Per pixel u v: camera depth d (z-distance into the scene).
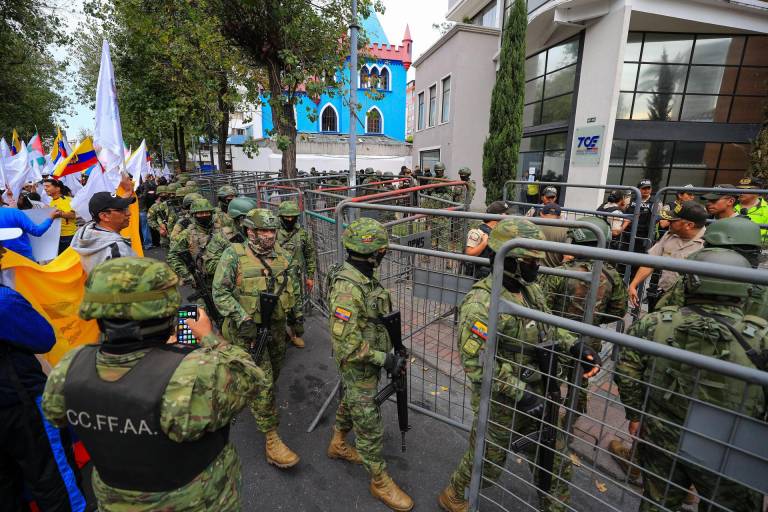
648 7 9.59
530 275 1.85
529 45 12.91
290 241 4.25
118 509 1.27
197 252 4.44
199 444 1.29
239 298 2.93
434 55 18.08
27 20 14.48
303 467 2.77
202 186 12.24
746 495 1.58
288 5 6.80
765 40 10.91
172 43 8.52
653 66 10.95
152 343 1.27
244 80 7.95
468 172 8.45
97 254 3.06
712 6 9.84
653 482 1.88
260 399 2.66
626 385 1.93
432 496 2.51
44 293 2.86
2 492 1.97
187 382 1.21
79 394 1.21
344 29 7.57
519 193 14.26
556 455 1.96
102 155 4.19
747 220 2.21
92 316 1.19
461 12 19.16
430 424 3.19
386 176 10.73
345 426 2.73
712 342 1.62
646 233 5.94
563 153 12.14
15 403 1.90
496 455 2.11
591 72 10.64
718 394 1.60
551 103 12.57
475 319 1.91
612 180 11.36
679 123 11.10
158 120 14.19
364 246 2.21
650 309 4.07
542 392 2.03
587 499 2.46
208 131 14.82
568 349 2.07
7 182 6.35
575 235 3.01
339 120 29.58
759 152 10.52
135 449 1.20
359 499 2.50
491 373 1.77
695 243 3.63
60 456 2.05
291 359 4.26
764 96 11.10
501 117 11.20
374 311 2.30
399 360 2.32
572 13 10.44
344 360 2.20
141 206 9.21
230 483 1.46
